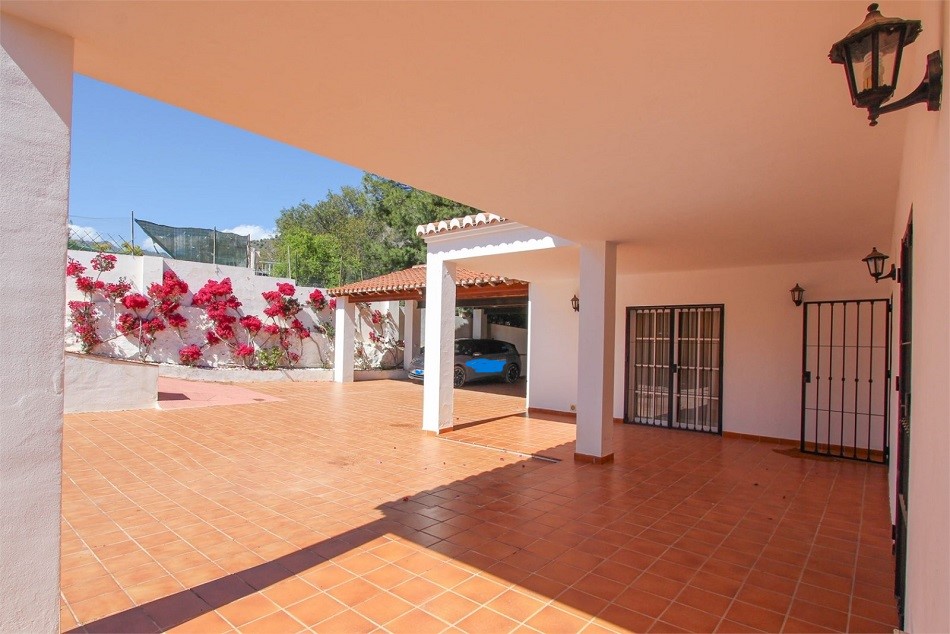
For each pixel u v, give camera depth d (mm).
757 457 7336
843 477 6309
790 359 8352
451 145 3559
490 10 2094
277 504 5016
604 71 2584
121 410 10062
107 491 5324
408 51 2418
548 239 7418
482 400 13414
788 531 4527
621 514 4906
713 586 3518
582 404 6973
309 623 2992
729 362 8922
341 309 16359
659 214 5285
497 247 8016
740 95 2814
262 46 2379
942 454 1447
